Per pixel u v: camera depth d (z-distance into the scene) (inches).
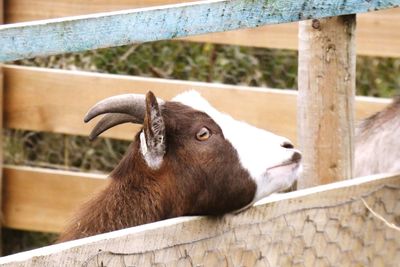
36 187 506.3
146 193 329.1
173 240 303.1
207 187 327.3
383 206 365.4
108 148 556.4
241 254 328.5
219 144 328.8
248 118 475.8
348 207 354.0
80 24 285.1
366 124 430.0
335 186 349.1
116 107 324.5
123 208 328.8
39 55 279.7
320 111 361.7
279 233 337.1
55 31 281.1
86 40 287.4
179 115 330.3
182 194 328.2
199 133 328.8
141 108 326.0
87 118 324.5
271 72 582.2
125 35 295.1
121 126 492.7
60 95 494.6
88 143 556.4
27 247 529.3
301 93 364.5
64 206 504.7
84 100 491.2
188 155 327.9
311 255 346.9
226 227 323.0
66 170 542.6
